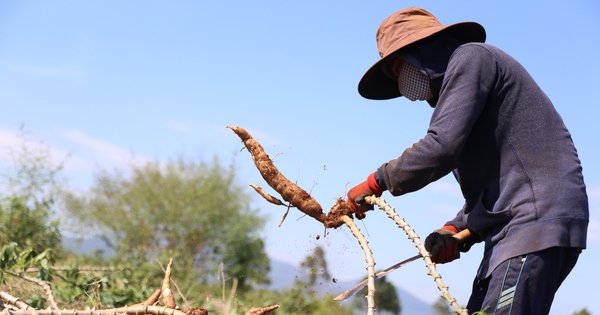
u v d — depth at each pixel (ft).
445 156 8.75
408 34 9.88
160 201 54.60
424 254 8.73
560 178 8.66
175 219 52.75
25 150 36.88
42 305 14.48
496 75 8.98
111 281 20.02
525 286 8.43
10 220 30.50
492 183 9.09
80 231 51.85
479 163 9.19
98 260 40.19
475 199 9.39
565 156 8.79
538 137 8.82
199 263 50.29
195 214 52.19
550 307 8.68
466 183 9.38
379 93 11.57
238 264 49.06
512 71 9.01
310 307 22.90
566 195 8.57
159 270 34.32
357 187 9.86
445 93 9.04
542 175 8.70
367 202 9.64
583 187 8.80
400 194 9.30
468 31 9.98
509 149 8.91
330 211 10.14
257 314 9.45
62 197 44.62
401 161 9.12
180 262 41.09
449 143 8.70
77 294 16.74
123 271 28.68
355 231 9.60
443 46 9.78
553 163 8.72
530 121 8.87
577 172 8.80
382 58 10.16
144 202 54.39
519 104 8.91
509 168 8.91
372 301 8.67
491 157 9.09
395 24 10.10
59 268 18.01
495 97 8.96
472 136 9.18
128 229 53.01
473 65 8.95
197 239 51.55
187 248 51.08
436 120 8.95
